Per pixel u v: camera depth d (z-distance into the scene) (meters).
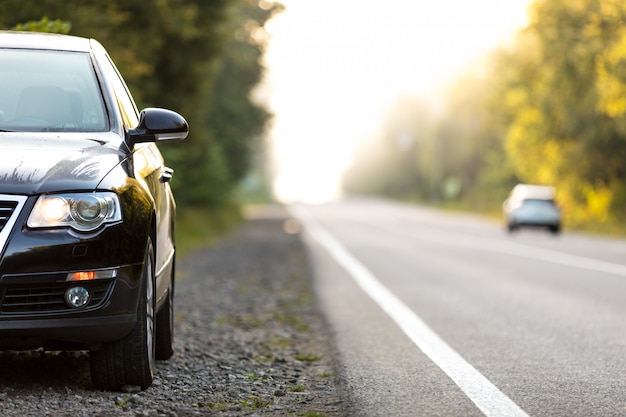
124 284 6.76
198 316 13.00
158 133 7.64
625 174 55.06
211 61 28.30
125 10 20.83
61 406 6.77
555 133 55.91
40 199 6.58
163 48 26.59
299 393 7.73
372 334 11.25
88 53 8.31
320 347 10.41
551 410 7.05
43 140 7.23
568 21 51.62
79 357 8.69
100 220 6.66
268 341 10.84
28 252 6.46
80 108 7.73
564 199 57.12
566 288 16.97
